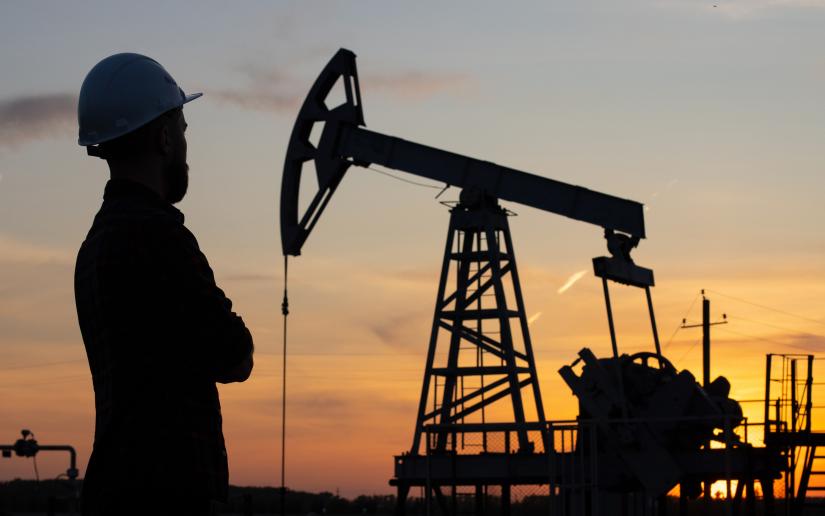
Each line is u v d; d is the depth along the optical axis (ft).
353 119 143.64
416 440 141.69
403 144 141.59
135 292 13.04
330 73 145.69
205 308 13.21
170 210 13.97
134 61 14.37
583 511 83.10
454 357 144.46
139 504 12.84
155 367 13.02
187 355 13.17
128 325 13.05
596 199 124.26
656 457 96.37
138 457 12.82
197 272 13.35
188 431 13.05
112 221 13.42
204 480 13.07
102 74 14.14
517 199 133.39
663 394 97.04
